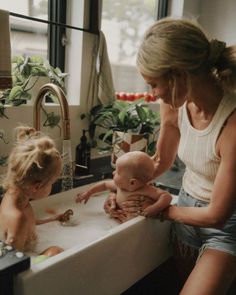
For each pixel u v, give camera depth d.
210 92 0.80
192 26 0.73
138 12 2.01
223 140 0.78
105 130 1.62
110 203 1.06
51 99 1.40
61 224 1.00
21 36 1.43
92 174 1.37
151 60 0.71
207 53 0.74
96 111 1.56
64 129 0.98
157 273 1.13
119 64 1.97
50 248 0.80
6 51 1.02
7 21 1.01
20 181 0.79
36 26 1.47
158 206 0.89
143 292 1.11
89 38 1.54
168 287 1.13
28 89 1.25
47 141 0.84
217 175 0.78
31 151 0.80
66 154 1.02
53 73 1.31
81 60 1.53
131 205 0.98
